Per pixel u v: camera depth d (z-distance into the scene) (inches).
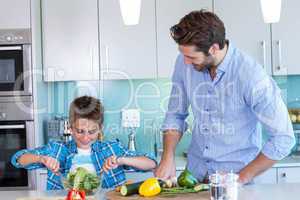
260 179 119.9
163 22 130.6
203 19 70.8
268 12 92.9
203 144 85.0
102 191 77.9
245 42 130.6
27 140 122.3
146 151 143.5
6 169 122.7
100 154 84.1
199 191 72.9
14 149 122.7
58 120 134.9
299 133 139.0
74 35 130.3
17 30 122.6
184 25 70.9
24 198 73.7
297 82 143.3
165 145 88.4
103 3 130.2
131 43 130.6
